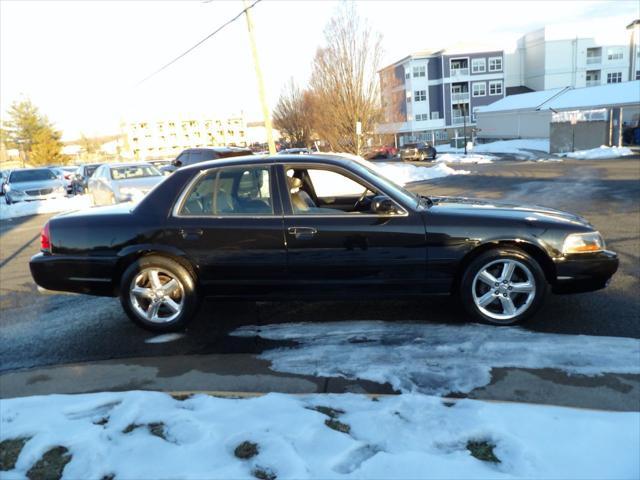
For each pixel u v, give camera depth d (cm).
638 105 3011
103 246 459
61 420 322
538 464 255
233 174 460
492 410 304
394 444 276
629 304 487
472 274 437
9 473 273
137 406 330
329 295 450
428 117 6103
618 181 1487
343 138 2405
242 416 311
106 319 531
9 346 467
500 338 420
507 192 1405
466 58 5966
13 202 1938
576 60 5716
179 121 10775
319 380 365
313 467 259
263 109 1939
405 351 404
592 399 321
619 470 250
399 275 440
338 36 2292
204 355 421
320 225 437
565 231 433
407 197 461
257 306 535
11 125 7012
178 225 450
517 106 4625
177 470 264
